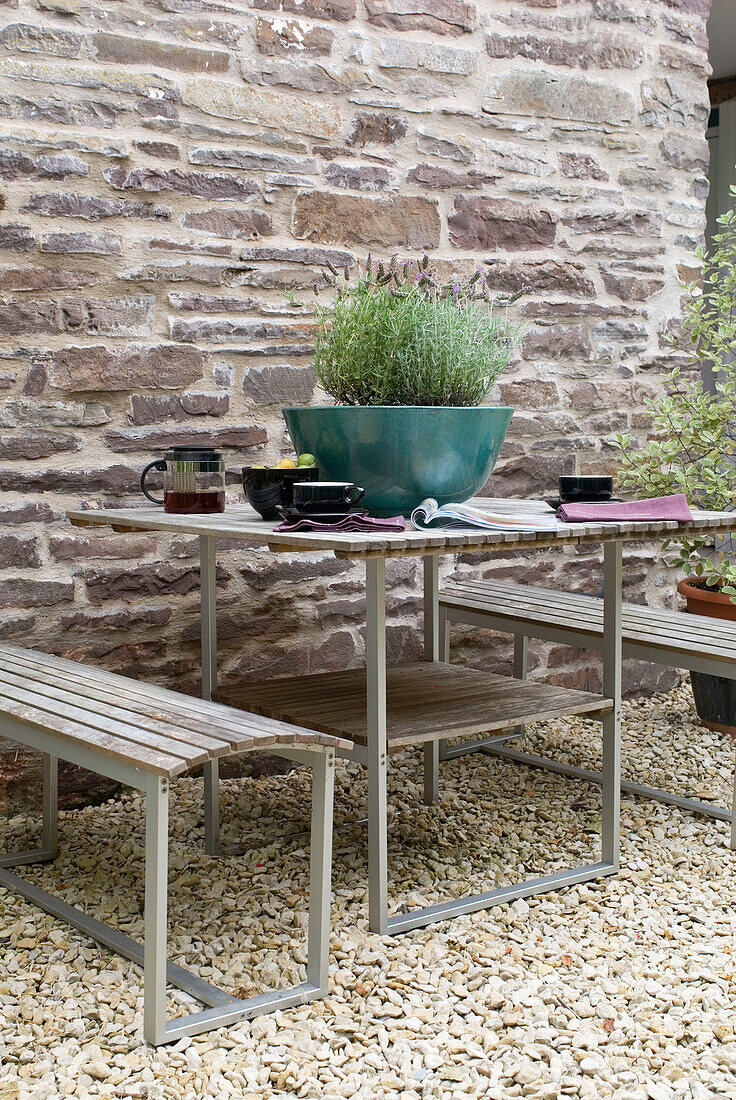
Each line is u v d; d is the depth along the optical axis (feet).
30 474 10.32
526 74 13.41
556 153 13.76
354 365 8.72
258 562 11.69
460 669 10.51
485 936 7.89
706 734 13.34
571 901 8.59
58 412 10.44
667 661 9.80
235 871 9.12
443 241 12.88
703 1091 6.07
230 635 11.59
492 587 12.43
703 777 11.78
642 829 10.17
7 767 10.32
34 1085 6.02
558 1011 6.88
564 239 13.94
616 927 8.16
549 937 7.98
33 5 10.11
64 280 10.39
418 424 8.09
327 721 8.35
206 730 6.57
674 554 15.64
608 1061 6.34
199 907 8.42
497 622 11.07
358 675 10.23
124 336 10.75
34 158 10.17
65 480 10.50
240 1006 6.73
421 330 8.59
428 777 10.78
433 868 9.16
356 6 12.00
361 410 8.11
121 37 10.55
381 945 7.72
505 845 9.77
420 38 12.50
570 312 14.08
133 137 10.68
